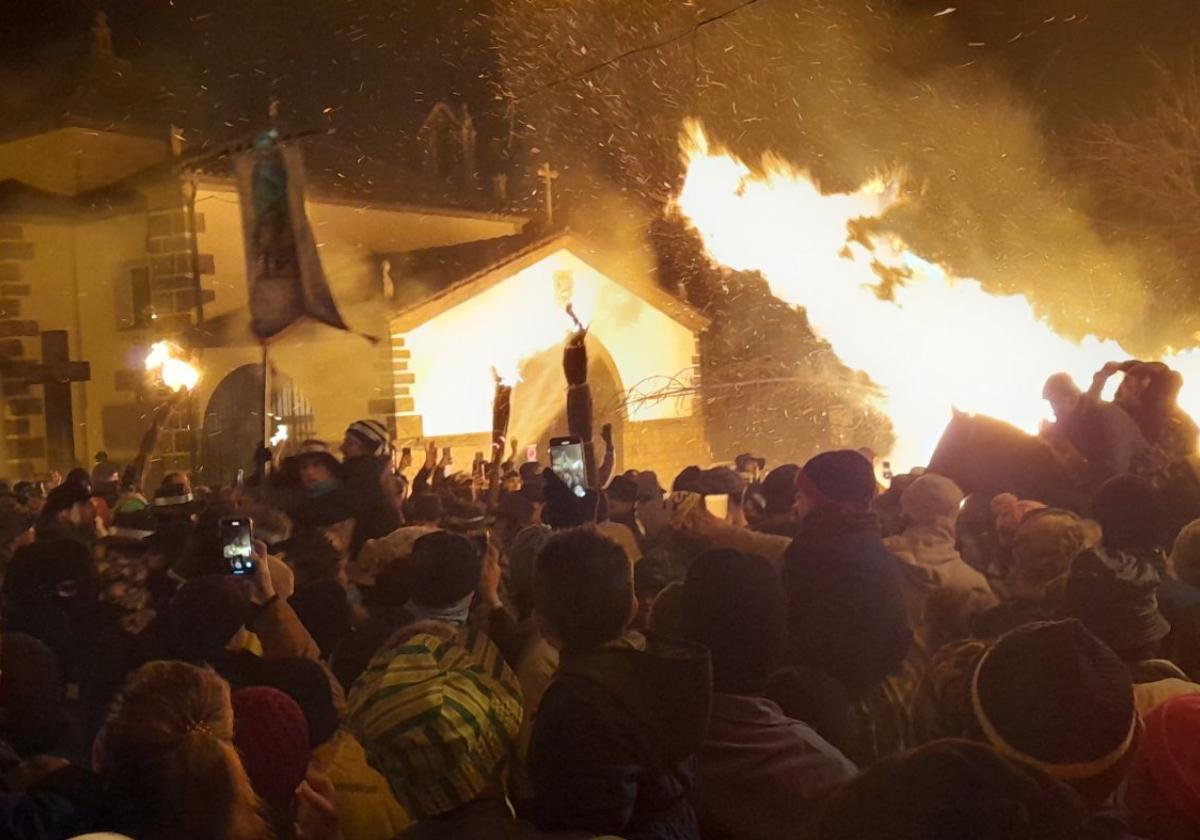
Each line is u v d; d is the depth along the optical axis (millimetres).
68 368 18344
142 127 25328
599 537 3244
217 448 23656
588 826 2832
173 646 4129
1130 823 2625
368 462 6875
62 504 7039
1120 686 2414
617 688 2930
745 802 3326
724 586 3455
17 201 23344
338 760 3697
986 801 1874
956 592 5020
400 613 4609
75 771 2959
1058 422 6281
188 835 2754
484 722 2818
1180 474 6094
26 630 4855
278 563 4934
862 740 4023
